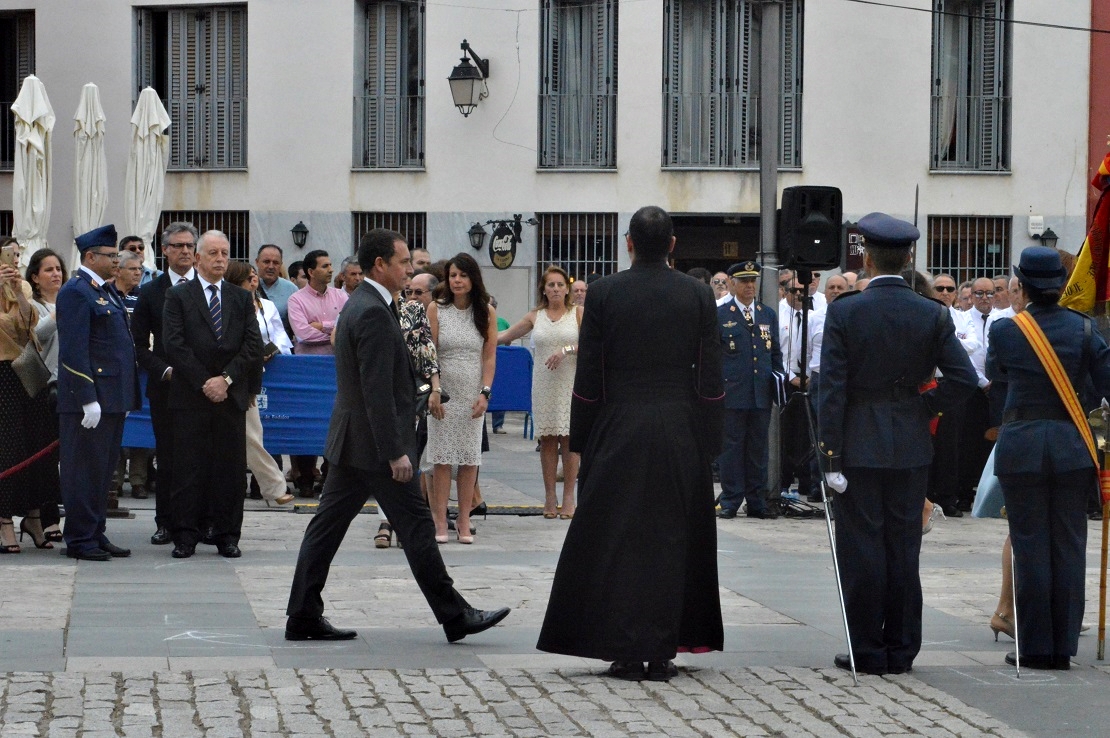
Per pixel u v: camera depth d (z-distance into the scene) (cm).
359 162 2703
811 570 1100
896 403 754
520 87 2648
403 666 743
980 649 827
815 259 1316
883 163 2611
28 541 1182
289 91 2688
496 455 2038
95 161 1962
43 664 725
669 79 2647
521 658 770
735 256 2678
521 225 2647
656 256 743
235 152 2733
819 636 848
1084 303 853
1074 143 2614
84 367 1055
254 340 1116
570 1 2645
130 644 778
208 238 1105
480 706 662
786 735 629
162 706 648
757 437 1430
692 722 645
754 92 2652
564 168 2650
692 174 2628
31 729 604
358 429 793
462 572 1054
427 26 2659
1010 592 834
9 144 2814
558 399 1363
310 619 803
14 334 1094
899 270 770
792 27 2619
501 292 2656
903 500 756
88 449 1073
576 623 726
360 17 2688
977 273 2639
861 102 2608
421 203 2673
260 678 705
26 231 1953
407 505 802
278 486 1427
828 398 752
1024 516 780
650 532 721
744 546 1231
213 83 2727
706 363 735
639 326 729
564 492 1388
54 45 2744
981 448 1541
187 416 1095
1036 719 669
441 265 1295
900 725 649
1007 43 2623
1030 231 2616
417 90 2689
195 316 1100
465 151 2666
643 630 712
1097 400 797
